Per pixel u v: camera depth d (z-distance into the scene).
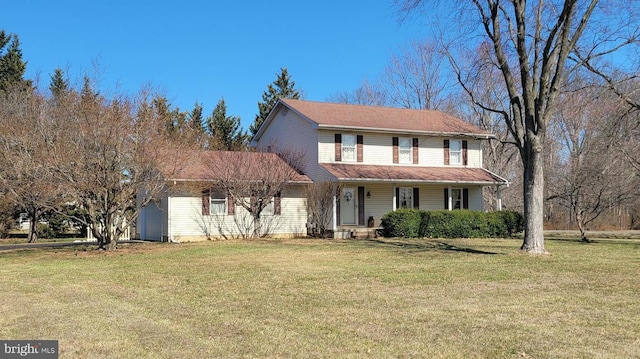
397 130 27.98
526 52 16.81
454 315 8.20
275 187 25.12
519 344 6.57
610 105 20.05
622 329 7.29
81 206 20.98
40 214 28.47
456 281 11.57
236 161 25.22
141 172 19.20
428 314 8.27
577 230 36.25
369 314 8.29
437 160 29.67
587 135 30.75
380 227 27.25
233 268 14.12
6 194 19.75
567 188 32.75
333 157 27.05
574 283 11.26
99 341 6.75
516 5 16.72
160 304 9.21
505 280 11.69
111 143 18.09
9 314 8.39
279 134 30.52
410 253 17.78
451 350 6.33
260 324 7.68
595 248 19.62
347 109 29.89
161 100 20.06
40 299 9.76
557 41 16.45
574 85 25.00
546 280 11.67
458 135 29.67
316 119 26.94
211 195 25.20
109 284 11.60
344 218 27.59
